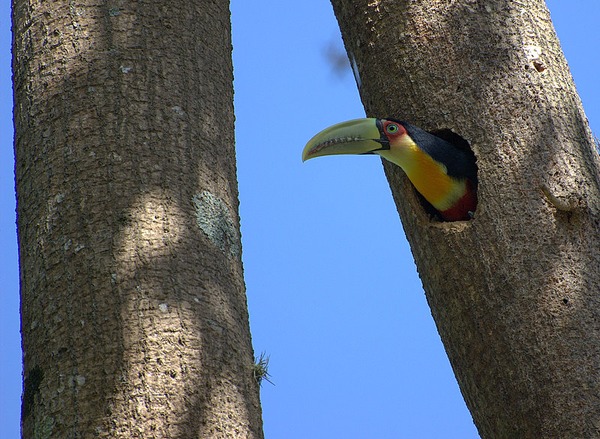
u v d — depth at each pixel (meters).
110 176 8.62
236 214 9.34
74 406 7.70
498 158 11.26
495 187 11.13
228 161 9.47
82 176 8.63
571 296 10.44
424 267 11.61
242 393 8.19
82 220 8.44
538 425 10.16
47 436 7.67
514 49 11.75
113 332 7.93
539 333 10.37
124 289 8.10
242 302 8.83
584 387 10.02
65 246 8.37
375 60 12.48
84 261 8.25
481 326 10.77
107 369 7.79
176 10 9.76
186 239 8.52
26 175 8.98
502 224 10.93
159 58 9.36
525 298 10.55
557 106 11.49
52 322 8.12
